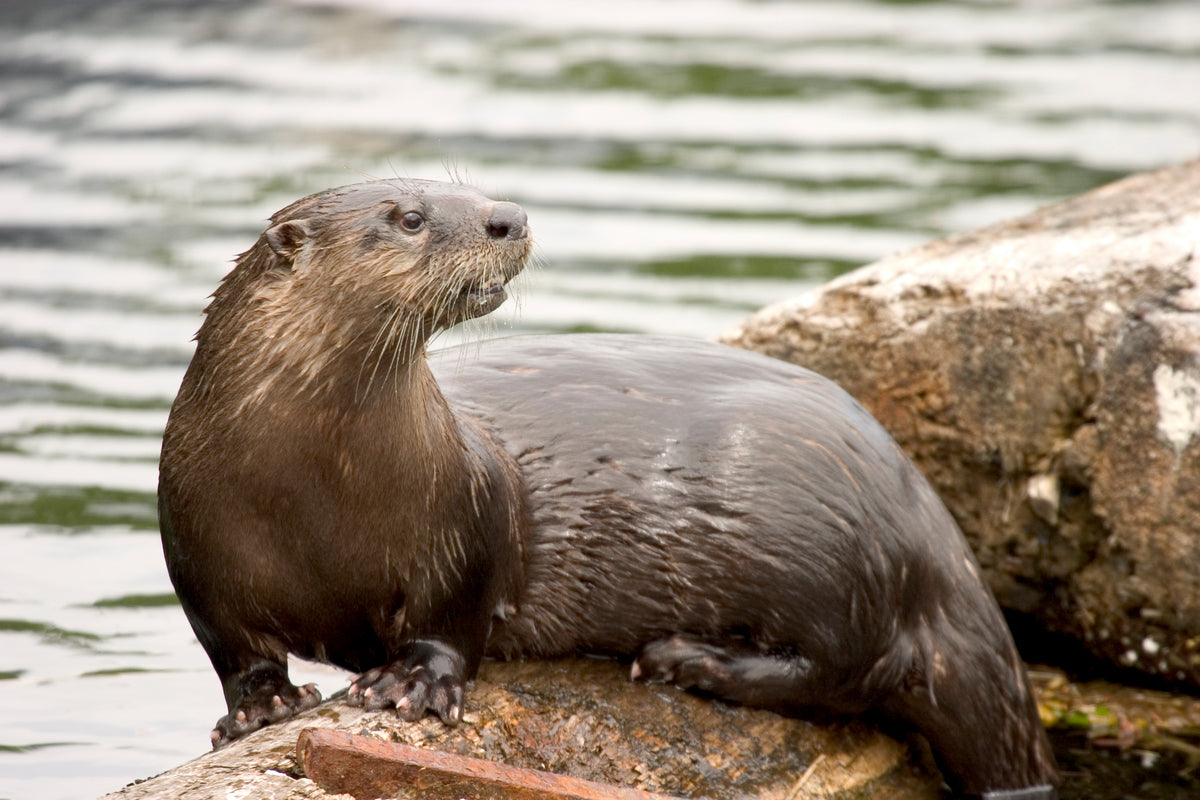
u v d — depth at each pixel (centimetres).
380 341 1521
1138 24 5116
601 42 5038
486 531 1617
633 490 1709
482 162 3962
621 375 1769
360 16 5262
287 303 1526
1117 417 2016
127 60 4728
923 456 2166
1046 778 1833
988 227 2306
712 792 1644
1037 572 2120
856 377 2180
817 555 1711
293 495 1520
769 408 1752
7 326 3053
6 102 4375
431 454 1554
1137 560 2016
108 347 2981
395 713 1562
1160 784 1831
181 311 3147
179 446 1542
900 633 1759
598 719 1662
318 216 1545
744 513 1708
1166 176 2419
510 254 1566
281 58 4809
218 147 4078
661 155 4028
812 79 4634
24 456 2561
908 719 1809
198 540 1545
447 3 5441
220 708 1909
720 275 3266
